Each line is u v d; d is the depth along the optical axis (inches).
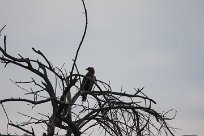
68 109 420.2
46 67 431.2
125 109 430.0
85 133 434.0
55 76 426.6
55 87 425.7
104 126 434.9
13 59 413.7
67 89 422.6
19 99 396.5
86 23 389.7
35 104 398.0
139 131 419.5
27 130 384.8
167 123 428.1
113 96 428.5
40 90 432.5
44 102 405.1
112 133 430.9
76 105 427.8
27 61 420.8
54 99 410.6
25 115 395.5
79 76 416.8
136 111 429.4
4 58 414.3
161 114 432.8
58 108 419.8
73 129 430.0
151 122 422.3
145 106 436.1
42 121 399.9
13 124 382.9
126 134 419.5
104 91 428.1
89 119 435.8
